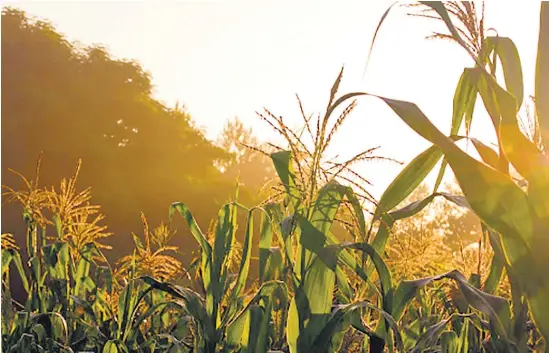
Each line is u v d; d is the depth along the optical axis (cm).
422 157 284
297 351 272
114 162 2700
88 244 446
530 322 303
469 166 244
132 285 380
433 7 265
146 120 2862
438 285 367
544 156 246
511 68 276
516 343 257
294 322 274
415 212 281
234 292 308
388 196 284
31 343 395
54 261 436
